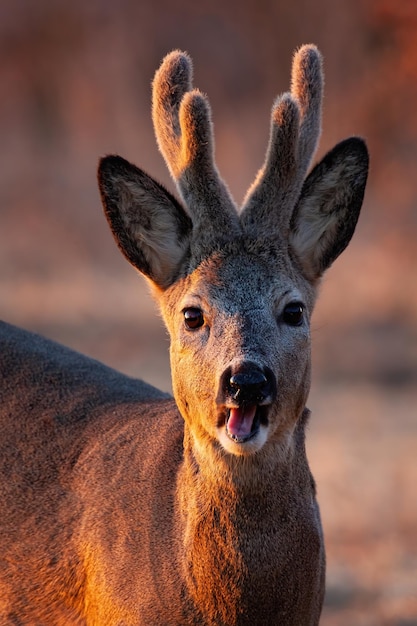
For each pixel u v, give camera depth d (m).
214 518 10.13
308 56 11.36
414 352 29.44
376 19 38.91
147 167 57.53
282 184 10.74
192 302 10.30
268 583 10.14
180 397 10.34
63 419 11.65
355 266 36.03
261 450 10.04
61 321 34.28
